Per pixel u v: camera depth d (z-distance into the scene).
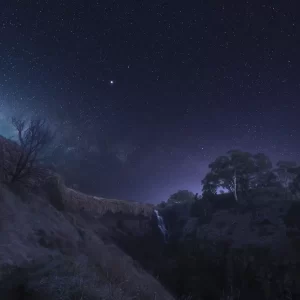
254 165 45.72
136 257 24.75
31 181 18.16
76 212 23.20
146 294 9.51
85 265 8.70
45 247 10.99
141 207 31.67
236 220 34.56
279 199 35.91
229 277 25.06
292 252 25.83
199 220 36.84
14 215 12.28
